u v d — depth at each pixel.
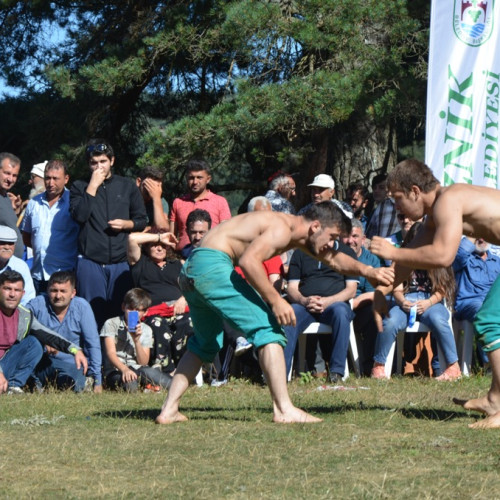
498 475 4.95
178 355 10.63
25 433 6.46
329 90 15.16
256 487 4.75
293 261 11.12
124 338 10.43
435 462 5.29
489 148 11.66
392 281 6.60
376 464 5.25
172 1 18.25
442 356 10.84
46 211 11.39
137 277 10.80
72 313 10.39
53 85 18.31
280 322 6.59
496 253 11.55
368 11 15.45
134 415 7.46
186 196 12.18
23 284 9.86
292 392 9.20
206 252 6.68
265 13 15.55
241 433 6.28
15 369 9.81
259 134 16.22
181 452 5.68
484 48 11.71
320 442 5.94
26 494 4.66
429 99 11.75
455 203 6.33
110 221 10.84
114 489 4.75
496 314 6.56
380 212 12.80
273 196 12.88
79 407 8.10
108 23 19.56
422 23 17.20
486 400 6.77
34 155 20.03
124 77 17.20
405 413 7.28
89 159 11.04
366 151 17.59
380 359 10.88
